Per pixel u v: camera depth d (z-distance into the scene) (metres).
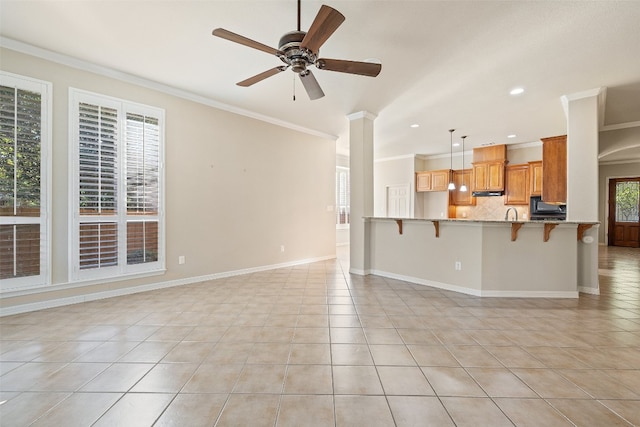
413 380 1.93
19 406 1.66
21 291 3.04
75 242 3.35
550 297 3.75
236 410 1.64
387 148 7.77
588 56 3.06
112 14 2.48
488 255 3.81
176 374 1.99
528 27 2.59
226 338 2.54
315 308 3.31
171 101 4.09
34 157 3.09
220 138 4.64
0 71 2.89
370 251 5.05
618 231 8.71
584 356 2.24
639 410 1.64
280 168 5.55
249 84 2.70
